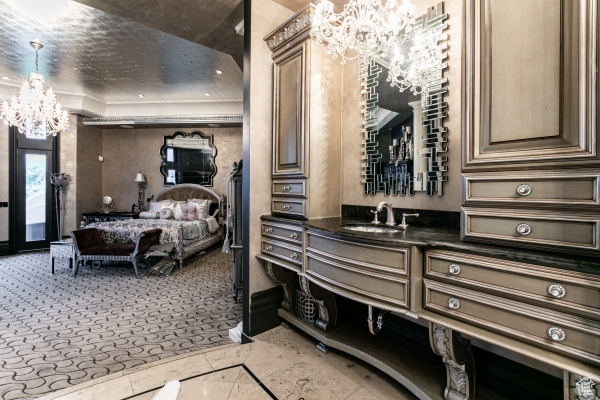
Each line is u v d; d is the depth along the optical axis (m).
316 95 2.27
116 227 5.07
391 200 2.20
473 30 1.33
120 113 7.13
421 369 1.78
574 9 1.07
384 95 2.22
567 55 1.08
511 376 1.59
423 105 1.98
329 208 2.40
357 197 2.42
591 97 1.02
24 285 4.04
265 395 1.74
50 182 6.51
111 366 2.14
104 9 2.61
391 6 1.81
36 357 2.26
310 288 2.11
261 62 2.53
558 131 1.09
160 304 3.38
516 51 1.21
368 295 1.56
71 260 4.95
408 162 2.07
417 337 1.97
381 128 2.24
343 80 2.51
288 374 1.94
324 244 1.86
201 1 2.49
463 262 1.25
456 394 1.49
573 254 1.05
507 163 1.21
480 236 1.29
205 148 7.52
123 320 2.93
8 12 3.44
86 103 6.60
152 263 5.13
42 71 5.25
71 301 3.46
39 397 1.78
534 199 1.14
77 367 2.13
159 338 2.57
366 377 1.91
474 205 1.31
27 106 4.84
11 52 4.48
